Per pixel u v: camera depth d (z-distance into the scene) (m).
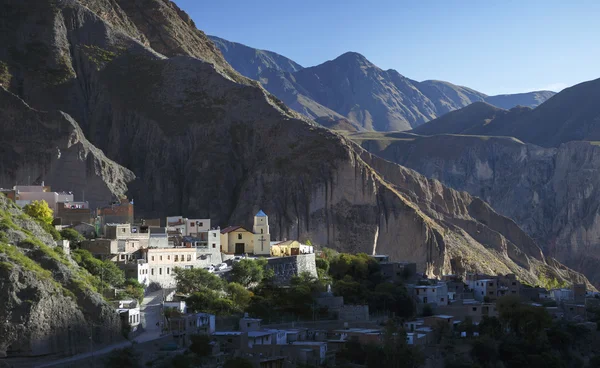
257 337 167.50
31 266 154.38
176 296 191.38
